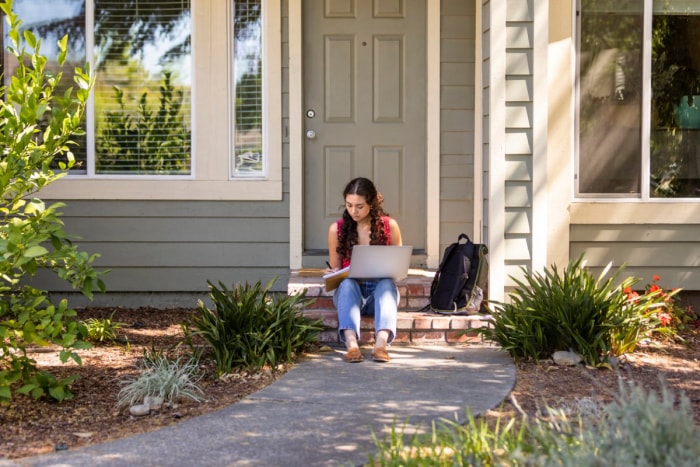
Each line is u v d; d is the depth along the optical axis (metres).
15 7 6.69
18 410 4.26
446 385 4.73
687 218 6.43
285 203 6.82
